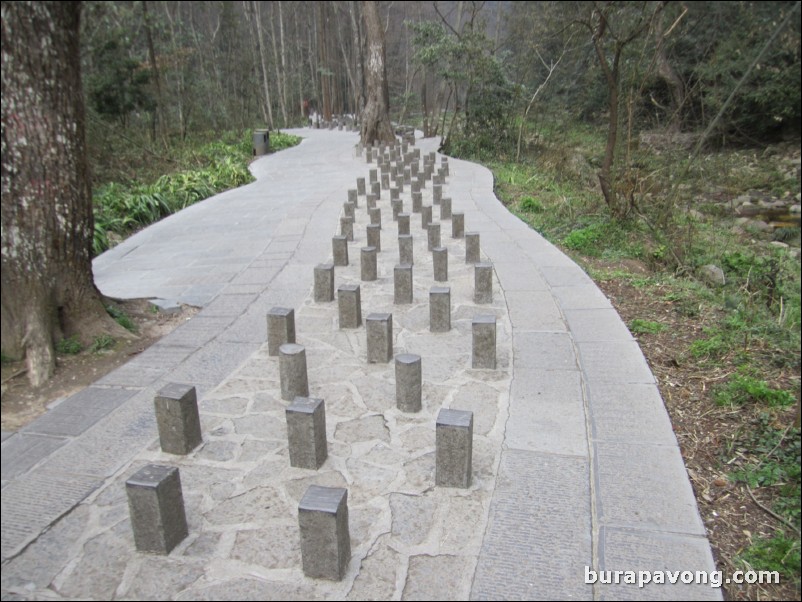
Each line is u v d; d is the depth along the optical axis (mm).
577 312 6152
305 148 27250
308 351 5457
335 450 3906
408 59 39812
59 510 3387
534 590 2766
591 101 21438
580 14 19578
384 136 25312
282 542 3113
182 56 24156
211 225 11469
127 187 15727
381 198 13039
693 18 20750
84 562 3004
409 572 2885
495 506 3314
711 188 16016
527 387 4629
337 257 8102
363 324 6113
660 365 5180
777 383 4879
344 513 2873
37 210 4914
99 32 18750
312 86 55969
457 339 5609
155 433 4152
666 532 3082
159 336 5852
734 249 10289
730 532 3381
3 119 4688
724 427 4293
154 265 8828
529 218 10938
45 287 5027
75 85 5062
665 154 12258
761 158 19828
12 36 4582
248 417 4336
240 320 6250
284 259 8508
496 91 20594
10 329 4840
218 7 38812
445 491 3459
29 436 4133
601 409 4270
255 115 42500
